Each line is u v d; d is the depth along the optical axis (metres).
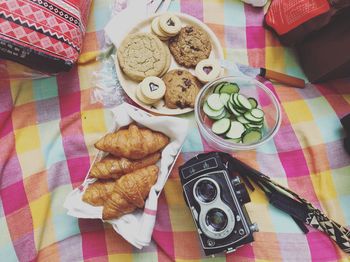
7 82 0.52
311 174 0.53
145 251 0.50
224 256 0.50
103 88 0.53
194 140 0.52
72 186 0.51
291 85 0.55
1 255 0.49
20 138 0.51
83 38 0.53
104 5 0.55
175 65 0.54
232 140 0.49
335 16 0.50
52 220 0.50
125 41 0.52
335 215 0.51
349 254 0.51
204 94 0.50
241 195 0.47
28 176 0.50
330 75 0.54
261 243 0.50
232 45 0.56
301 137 0.54
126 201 0.46
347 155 0.53
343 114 0.55
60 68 0.50
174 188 0.51
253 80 0.51
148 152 0.48
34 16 0.46
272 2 0.54
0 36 0.45
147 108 0.51
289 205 0.51
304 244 0.50
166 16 0.52
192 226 0.50
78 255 0.49
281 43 0.56
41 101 0.52
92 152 0.52
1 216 0.49
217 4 0.56
